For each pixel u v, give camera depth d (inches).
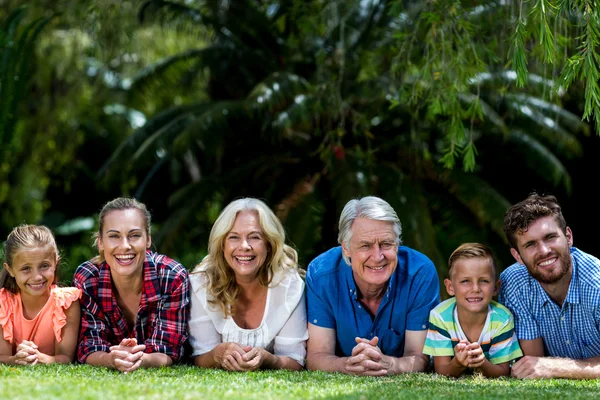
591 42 157.4
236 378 138.6
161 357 156.2
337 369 152.8
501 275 164.4
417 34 232.4
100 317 161.6
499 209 345.4
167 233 356.2
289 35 370.0
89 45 423.8
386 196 346.0
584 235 417.7
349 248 153.6
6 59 358.0
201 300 161.6
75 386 120.8
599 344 155.0
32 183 493.4
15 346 159.5
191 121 345.7
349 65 341.1
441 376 148.6
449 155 210.7
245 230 154.9
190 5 393.4
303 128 358.3
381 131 368.8
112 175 360.8
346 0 330.3
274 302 161.2
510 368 155.3
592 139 402.6
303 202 346.0
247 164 386.3
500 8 224.7
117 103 547.8
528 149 358.3
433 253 331.9
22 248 152.4
